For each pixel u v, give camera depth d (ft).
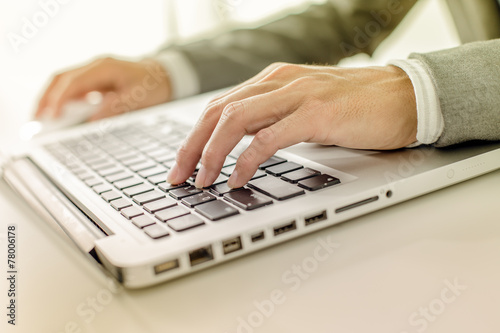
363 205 1.66
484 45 1.97
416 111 1.88
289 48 3.98
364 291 1.28
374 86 1.95
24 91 5.41
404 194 1.72
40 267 1.61
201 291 1.38
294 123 1.80
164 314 1.30
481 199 1.70
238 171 1.81
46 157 2.74
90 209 1.88
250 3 6.12
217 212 1.61
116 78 3.68
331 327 1.17
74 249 1.68
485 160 1.84
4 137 3.44
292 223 1.56
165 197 1.85
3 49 5.33
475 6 3.01
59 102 3.54
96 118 3.61
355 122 1.85
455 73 1.85
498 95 1.83
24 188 2.36
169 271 1.42
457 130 1.83
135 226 1.63
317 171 1.85
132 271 1.37
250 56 3.93
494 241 1.42
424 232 1.54
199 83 3.84
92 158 2.57
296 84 1.94
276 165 1.98
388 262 1.40
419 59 1.95
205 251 1.47
